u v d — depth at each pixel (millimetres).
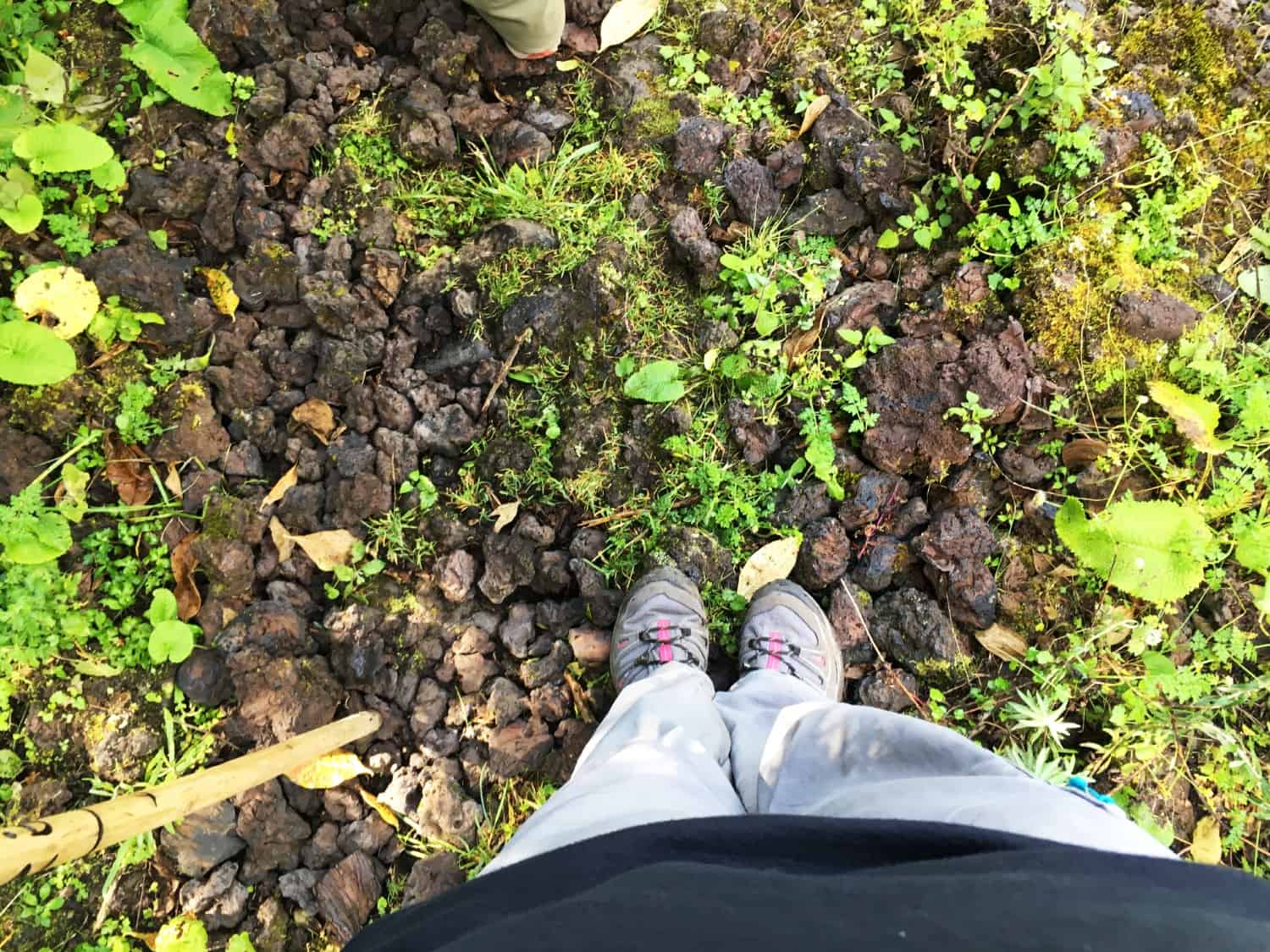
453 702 1941
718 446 1979
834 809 1184
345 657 1903
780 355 1960
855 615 1946
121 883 1797
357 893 1842
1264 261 2000
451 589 1942
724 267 2004
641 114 2061
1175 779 1834
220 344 1955
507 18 1854
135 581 1894
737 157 2031
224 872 1826
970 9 1959
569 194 2061
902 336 1980
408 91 2033
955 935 651
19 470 1838
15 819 1788
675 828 964
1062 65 1858
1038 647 1896
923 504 1940
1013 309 1939
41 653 1812
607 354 1985
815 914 706
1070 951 622
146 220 1954
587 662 1930
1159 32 2055
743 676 1863
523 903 874
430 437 1974
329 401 1981
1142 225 1968
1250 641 1861
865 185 1974
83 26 1952
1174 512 1765
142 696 1868
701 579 1938
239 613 1922
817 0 2078
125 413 1885
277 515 1963
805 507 1949
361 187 2016
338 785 1879
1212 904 740
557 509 1972
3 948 1738
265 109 1975
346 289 1972
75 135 1795
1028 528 1932
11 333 1743
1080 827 969
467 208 2041
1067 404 1897
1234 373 1896
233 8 1962
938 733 1237
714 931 685
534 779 1910
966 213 1999
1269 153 2018
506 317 1964
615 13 2078
